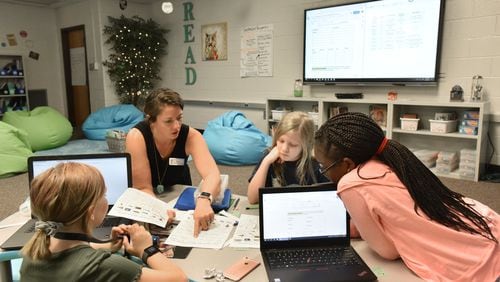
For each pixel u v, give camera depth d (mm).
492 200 3283
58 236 969
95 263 947
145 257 1131
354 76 4637
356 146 1178
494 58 3836
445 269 1076
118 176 1623
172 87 6996
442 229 1089
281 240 1295
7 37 6844
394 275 1131
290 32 5277
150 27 6625
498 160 3998
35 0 6871
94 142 5934
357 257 1226
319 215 1320
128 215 1416
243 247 1336
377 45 4391
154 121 1880
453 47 4043
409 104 4145
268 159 1812
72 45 7379
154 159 1963
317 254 1250
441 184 1197
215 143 4758
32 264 957
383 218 1134
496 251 1085
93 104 7031
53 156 1553
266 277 1141
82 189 956
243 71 5898
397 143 1214
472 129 3867
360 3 4438
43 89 7449
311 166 1773
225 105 6234
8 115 5438
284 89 5477
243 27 5777
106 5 6590
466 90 4035
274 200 1314
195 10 6359
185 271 1177
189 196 1780
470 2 3883
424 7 4023
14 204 3418
